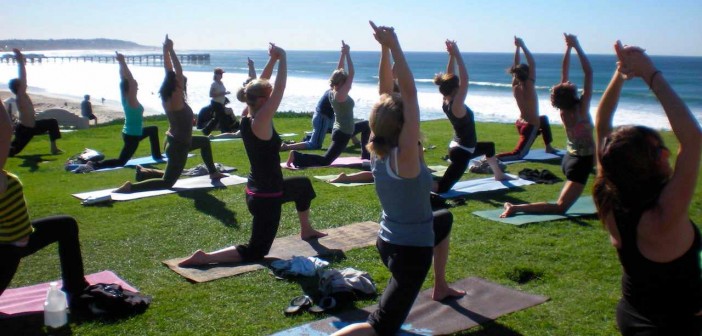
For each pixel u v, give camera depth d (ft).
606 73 295.89
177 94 27.76
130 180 31.96
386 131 11.98
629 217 8.98
